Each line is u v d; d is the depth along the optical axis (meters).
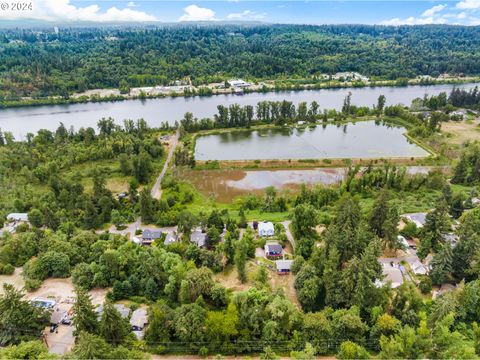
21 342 61.50
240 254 83.19
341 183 139.25
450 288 81.50
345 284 71.69
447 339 59.53
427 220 93.38
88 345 54.31
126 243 91.62
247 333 65.75
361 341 64.56
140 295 79.44
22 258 91.88
